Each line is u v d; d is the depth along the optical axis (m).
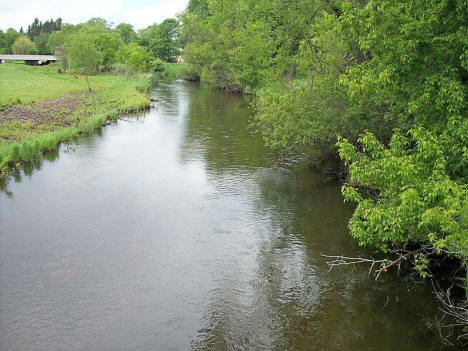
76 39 53.16
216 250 13.70
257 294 11.28
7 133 27.23
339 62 19.56
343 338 9.48
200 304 10.84
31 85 58.09
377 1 12.25
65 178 20.95
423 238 11.08
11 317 10.27
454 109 10.83
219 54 61.44
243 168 22.72
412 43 11.41
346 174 20.78
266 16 51.06
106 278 12.02
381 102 15.66
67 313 10.45
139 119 37.12
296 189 19.33
